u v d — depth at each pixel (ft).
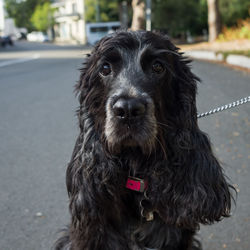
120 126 1.30
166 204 1.45
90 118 1.47
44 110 4.63
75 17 33.94
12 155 3.16
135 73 1.38
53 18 41.11
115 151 1.37
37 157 3.10
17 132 3.78
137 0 13.76
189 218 1.43
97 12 27.14
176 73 1.49
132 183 1.47
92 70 1.46
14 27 58.34
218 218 1.47
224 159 2.81
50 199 2.43
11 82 7.04
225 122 3.62
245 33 11.06
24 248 1.96
